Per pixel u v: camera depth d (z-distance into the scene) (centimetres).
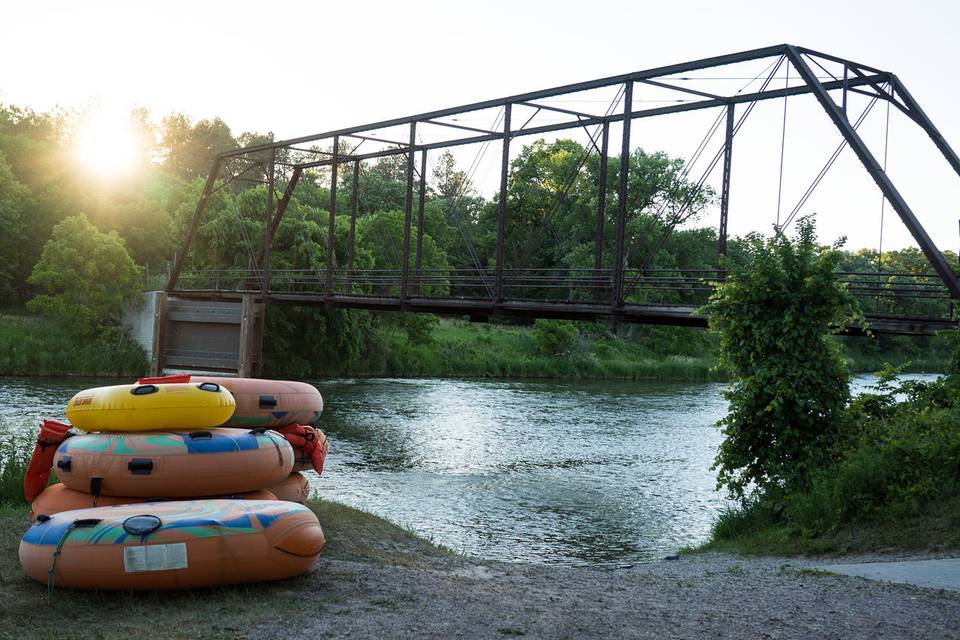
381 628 666
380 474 2105
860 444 1298
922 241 1667
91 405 944
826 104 1839
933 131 1917
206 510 800
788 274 1377
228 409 979
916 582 873
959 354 1425
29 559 757
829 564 1030
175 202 7625
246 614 698
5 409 2817
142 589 746
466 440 2697
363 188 9481
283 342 5012
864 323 1424
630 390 4712
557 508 1769
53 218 6234
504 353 6200
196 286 5159
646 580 943
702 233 6094
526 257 2825
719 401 4150
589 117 2561
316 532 818
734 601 809
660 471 2236
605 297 5681
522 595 819
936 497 1160
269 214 3941
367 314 5456
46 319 4959
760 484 1395
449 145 2977
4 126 8869
